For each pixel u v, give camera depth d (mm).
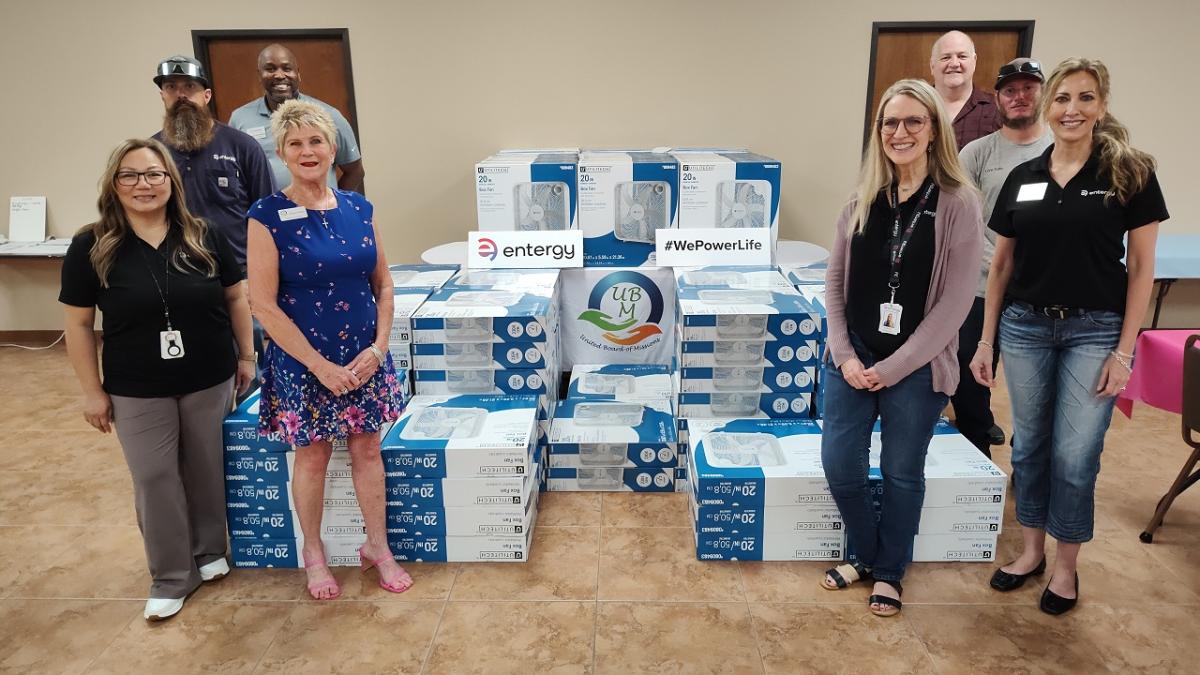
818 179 4711
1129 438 3414
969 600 2305
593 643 2131
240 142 2990
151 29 4535
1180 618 2209
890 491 2158
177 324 2131
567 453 2918
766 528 2473
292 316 2113
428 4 4480
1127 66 4473
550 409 3053
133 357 2100
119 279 2049
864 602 2301
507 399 2822
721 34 4496
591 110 4617
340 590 2385
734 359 2822
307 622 2236
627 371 3408
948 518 2453
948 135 1900
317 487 2311
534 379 2891
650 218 3404
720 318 2770
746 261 3361
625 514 2805
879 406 2125
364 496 2354
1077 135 1905
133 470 2172
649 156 3764
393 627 2209
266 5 4488
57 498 2980
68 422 3729
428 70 4574
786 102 4594
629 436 2902
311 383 2158
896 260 1980
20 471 3209
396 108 4637
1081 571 2436
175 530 2262
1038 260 2037
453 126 4656
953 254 1916
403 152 4703
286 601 2340
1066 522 2150
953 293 1928
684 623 2213
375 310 2260
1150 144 4590
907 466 2111
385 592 2373
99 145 4738
